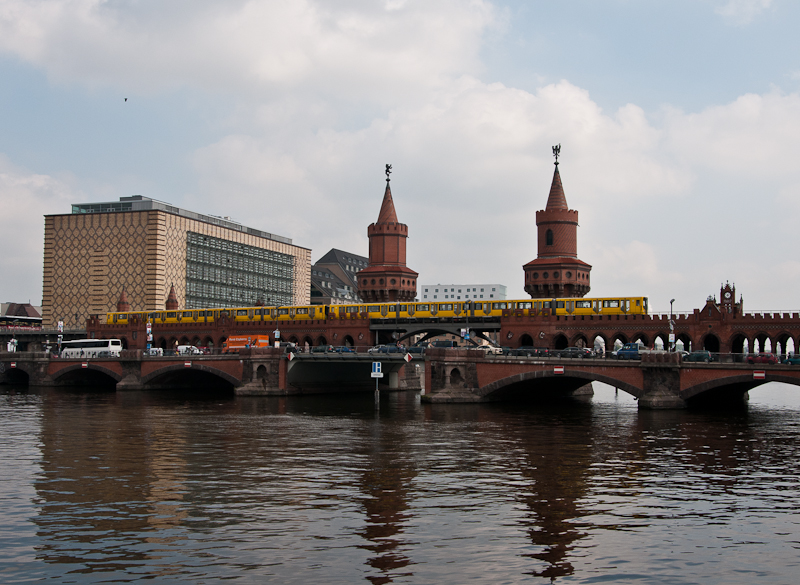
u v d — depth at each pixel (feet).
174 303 556.92
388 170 468.34
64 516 130.00
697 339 336.29
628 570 103.55
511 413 278.05
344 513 131.34
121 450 197.16
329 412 288.30
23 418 270.46
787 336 320.09
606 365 279.49
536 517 129.08
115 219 591.37
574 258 404.57
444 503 138.31
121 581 99.60
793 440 207.10
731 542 115.65
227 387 442.50
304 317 446.19
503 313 383.45
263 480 158.30
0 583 98.94
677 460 178.60
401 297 456.04
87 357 427.74
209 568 104.06
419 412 284.00
